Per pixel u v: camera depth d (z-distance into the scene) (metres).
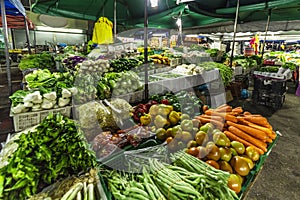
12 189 0.90
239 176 1.31
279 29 6.44
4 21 2.58
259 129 1.72
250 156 1.46
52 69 4.09
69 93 1.74
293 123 3.94
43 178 0.96
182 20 6.63
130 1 4.74
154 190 0.99
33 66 3.96
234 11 4.92
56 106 1.72
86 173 1.07
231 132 1.64
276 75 4.88
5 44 2.66
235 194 1.12
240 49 11.99
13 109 1.54
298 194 2.03
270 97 4.93
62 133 1.09
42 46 9.80
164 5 4.60
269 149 1.70
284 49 13.40
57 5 4.15
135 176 1.11
